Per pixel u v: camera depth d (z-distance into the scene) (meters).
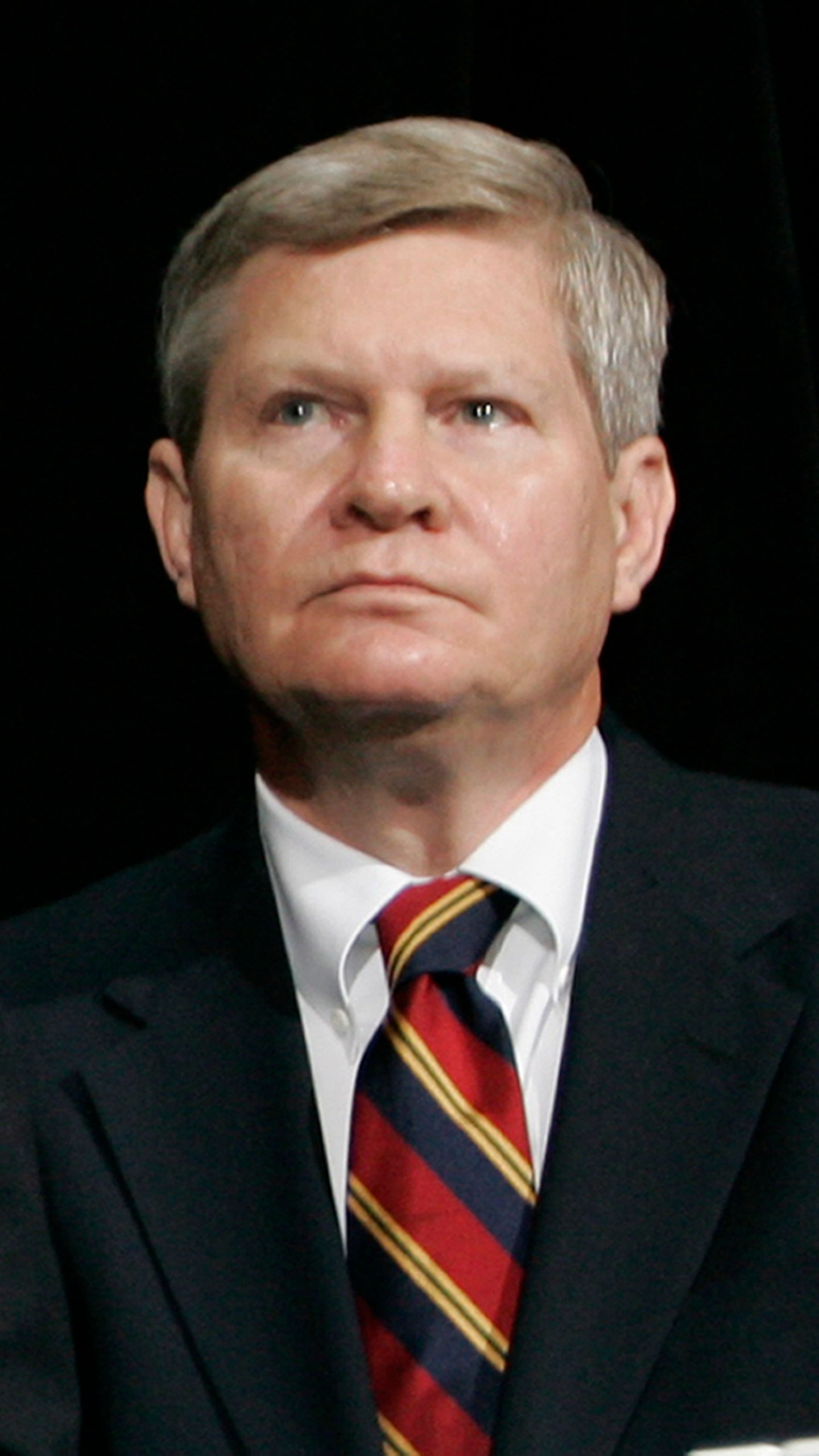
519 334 5.00
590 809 5.21
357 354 4.95
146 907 5.43
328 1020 5.04
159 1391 4.64
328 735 4.93
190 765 6.66
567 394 5.05
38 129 6.58
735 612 6.49
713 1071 4.82
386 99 6.42
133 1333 4.69
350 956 5.03
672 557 6.55
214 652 5.27
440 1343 4.61
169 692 6.65
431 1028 4.88
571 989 5.01
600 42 6.59
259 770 5.33
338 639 4.83
